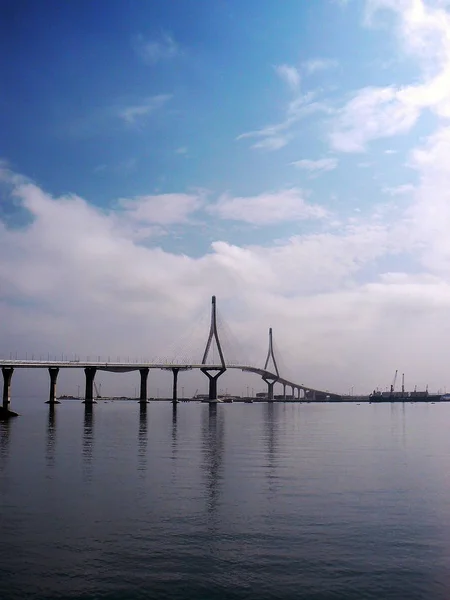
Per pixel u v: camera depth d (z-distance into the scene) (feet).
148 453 197.57
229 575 74.79
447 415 643.45
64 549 83.97
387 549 84.89
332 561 79.82
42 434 278.05
